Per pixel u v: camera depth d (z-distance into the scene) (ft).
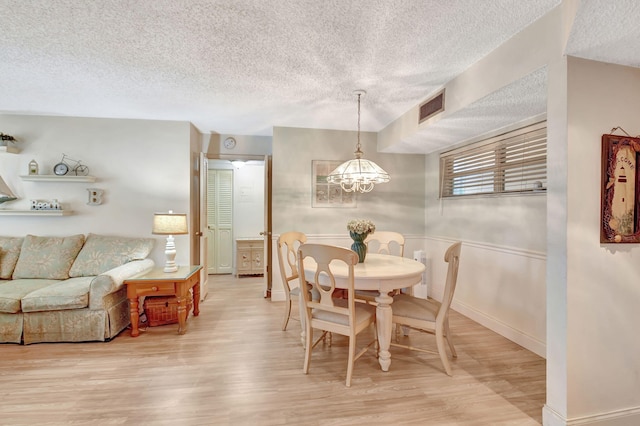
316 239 13.58
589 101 5.33
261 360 8.08
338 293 10.25
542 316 8.25
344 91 9.30
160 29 6.17
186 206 12.62
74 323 8.95
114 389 6.73
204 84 8.89
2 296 8.68
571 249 5.27
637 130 5.60
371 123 12.75
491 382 7.06
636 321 5.61
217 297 14.07
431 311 7.70
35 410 6.03
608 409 5.49
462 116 8.66
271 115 11.77
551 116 5.49
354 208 13.89
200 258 13.61
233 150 14.75
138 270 10.31
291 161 13.41
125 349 8.66
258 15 5.70
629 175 5.52
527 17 5.70
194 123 12.98
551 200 5.51
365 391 6.71
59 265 10.52
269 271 14.19
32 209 11.59
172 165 12.57
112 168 12.21
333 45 6.72
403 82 8.64
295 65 7.68
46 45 6.80
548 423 5.57
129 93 9.58
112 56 7.29
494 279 9.98
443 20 5.80
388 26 6.01
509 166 9.36
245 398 6.45
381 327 7.54
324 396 6.53
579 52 5.19
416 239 14.35
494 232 10.02
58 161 11.93
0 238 11.12
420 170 14.39
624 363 5.57
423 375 7.35
